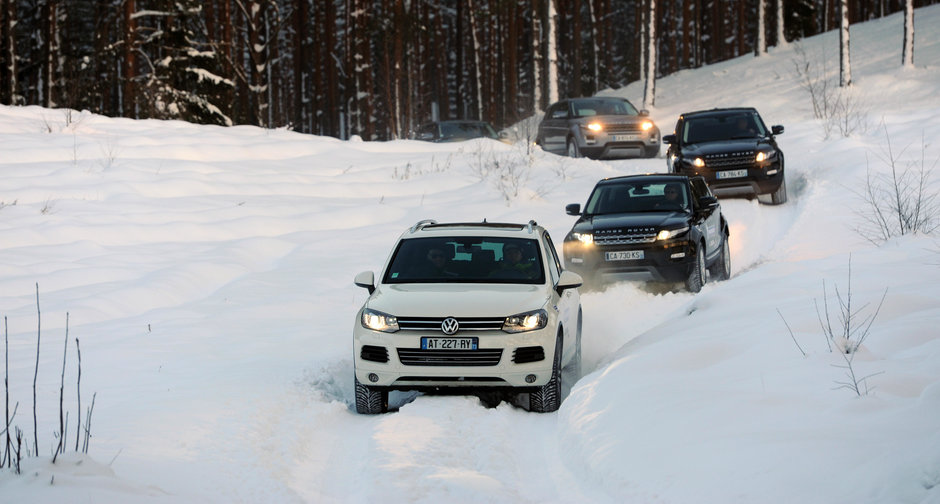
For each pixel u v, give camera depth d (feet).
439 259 82.28
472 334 70.54
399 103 491.72
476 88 542.57
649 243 115.44
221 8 410.31
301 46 574.56
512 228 88.17
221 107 342.44
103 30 460.14
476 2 580.71
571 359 85.51
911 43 301.02
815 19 518.37
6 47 409.69
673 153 183.73
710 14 572.10
